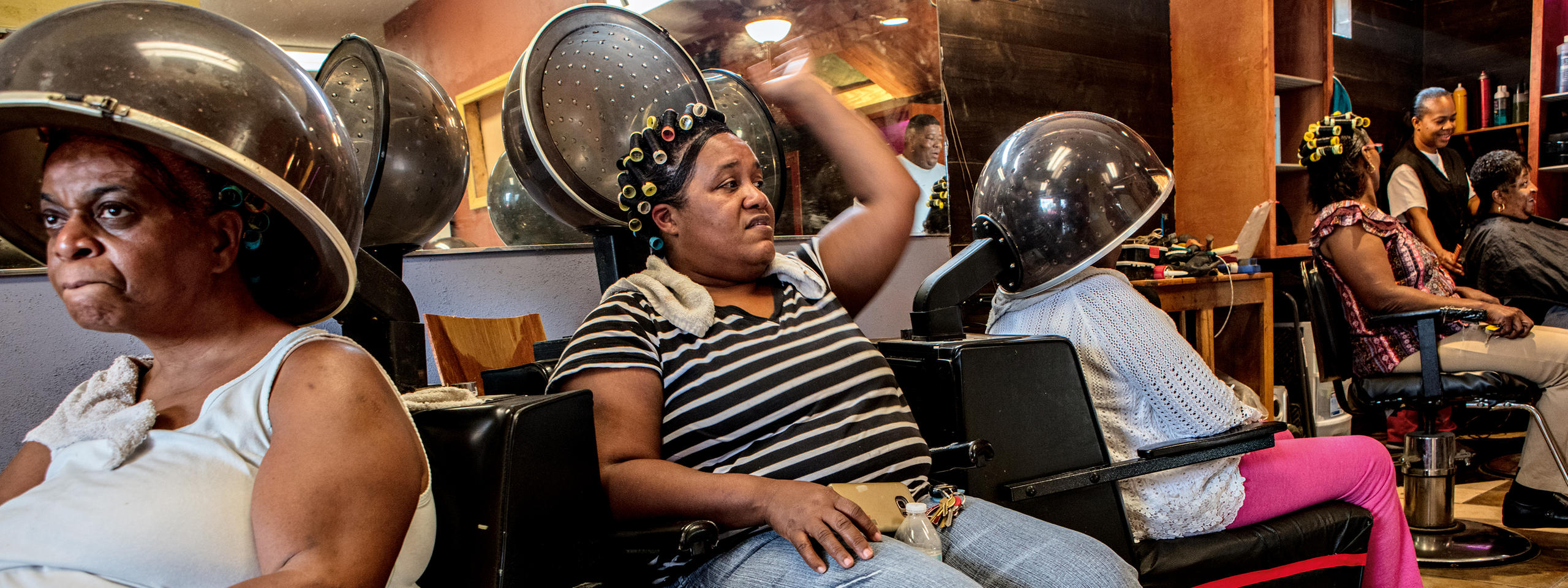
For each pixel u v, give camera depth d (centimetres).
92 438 81
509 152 151
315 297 90
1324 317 271
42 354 133
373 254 140
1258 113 381
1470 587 223
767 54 261
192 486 76
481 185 214
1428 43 525
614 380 114
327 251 82
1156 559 153
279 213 84
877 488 114
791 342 125
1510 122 470
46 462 85
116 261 74
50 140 76
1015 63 344
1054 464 147
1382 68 501
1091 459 152
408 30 214
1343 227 271
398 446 80
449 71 220
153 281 76
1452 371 260
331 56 138
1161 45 407
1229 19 388
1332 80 410
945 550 123
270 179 74
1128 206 163
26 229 91
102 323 77
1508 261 329
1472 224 359
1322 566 166
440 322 154
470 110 223
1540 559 241
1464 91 482
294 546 72
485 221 205
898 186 162
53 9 159
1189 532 160
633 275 131
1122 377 162
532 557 92
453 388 112
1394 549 175
